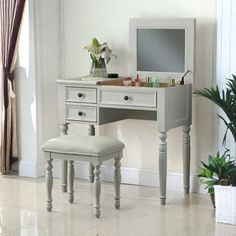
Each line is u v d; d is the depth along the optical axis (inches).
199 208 250.2
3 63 283.6
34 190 269.7
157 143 273.7
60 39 287.1
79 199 259.4
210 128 264.2
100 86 258.4
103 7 277.7
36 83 282.7
